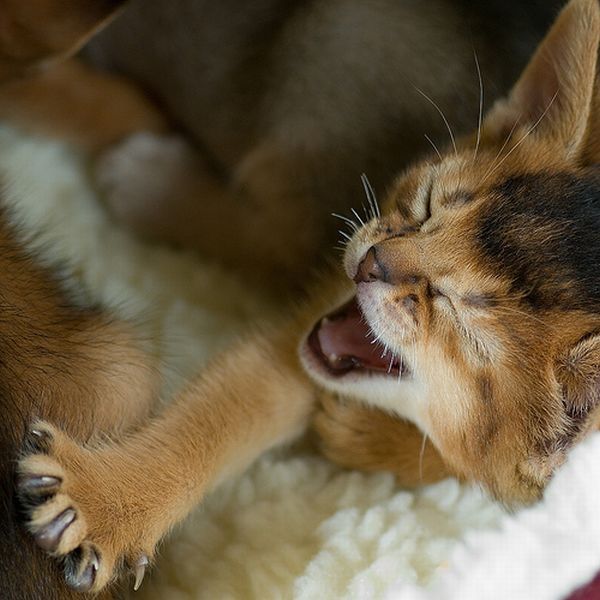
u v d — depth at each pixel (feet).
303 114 1.49
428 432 1.34
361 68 1.47
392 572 1.31
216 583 1.32
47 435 1.20
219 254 1.57
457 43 1.47
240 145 1.53
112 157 1.59
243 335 1.44
